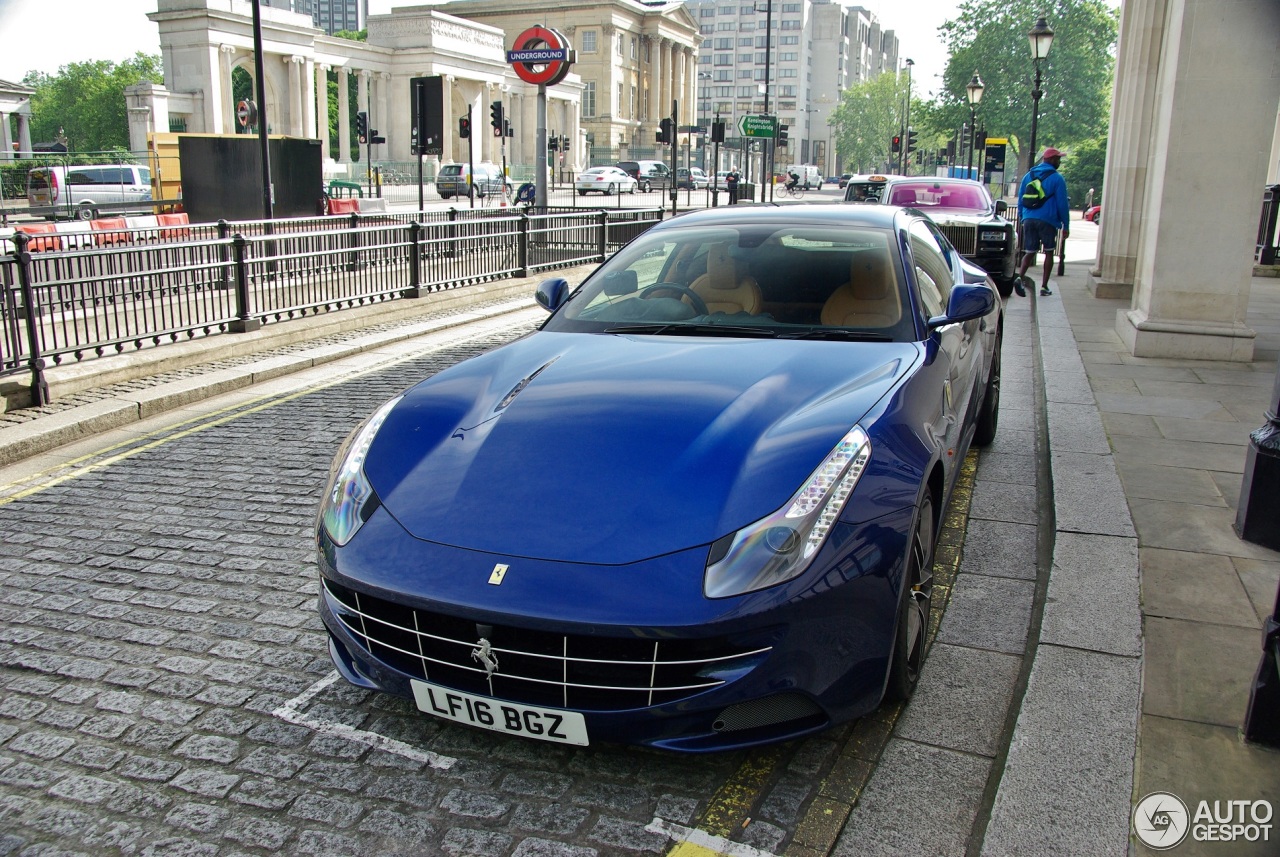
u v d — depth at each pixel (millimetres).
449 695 2672
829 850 2473
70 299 7594
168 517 5020
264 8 61062
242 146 21703
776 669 2504
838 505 2652
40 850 2520
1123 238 12180
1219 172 7930
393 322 11219
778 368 3320
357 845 2531
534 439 2961
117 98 109000
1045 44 20078
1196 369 7789
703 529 2576
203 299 9055
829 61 171000
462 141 79750
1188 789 2580
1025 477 5441
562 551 2574
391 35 74062
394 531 2775
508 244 14219
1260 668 2746
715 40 166625
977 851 2455
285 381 8359
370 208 31938
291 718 3137
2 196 40625
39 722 3119
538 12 106500
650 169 61406
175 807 2691
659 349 3570
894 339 3660
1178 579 3848
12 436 6234
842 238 4207
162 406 7320
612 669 2527
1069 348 8734
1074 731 2828
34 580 4234
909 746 2904
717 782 2766
